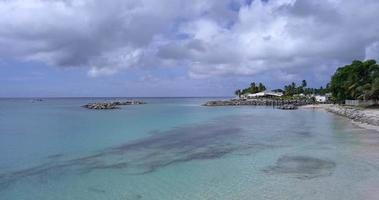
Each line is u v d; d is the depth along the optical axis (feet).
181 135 121.08
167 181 59.67
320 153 82.43
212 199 49.67
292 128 141.28
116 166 71.97
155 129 141.08
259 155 81.71
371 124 147.84
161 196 51.52
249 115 229.45
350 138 107.14
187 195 51.72
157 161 76.69
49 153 86.79
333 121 173.47
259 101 419.33
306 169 66.59
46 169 69.56
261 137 113.70
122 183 58.80
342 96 269.03
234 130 136.05
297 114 236.22
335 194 50.57
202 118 203.82
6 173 66.33
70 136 119.55
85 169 69.46
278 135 118.42
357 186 54.24
